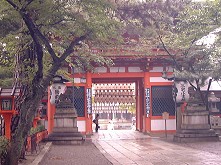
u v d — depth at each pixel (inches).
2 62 779.4
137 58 1568.7
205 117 1295.5
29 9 522.9
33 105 582.2
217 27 1064.2
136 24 768.3
